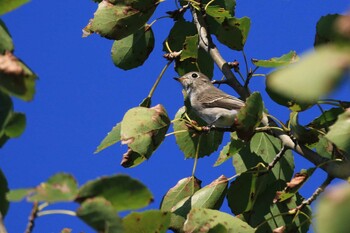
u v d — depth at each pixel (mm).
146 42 14445
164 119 11281
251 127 10562
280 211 11625
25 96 5832
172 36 14500
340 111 10883
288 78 3553
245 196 11766
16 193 5414
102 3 13055
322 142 11898
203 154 13523
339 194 3828
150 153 11102
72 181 5516
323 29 10133
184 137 13500
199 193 11648
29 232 5434
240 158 12508
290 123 10977
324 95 3541
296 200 11602
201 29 13859
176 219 11445
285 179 12109
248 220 11727
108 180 5609
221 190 11664
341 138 8328
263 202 11789
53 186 5480
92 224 5465
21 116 6199
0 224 5742
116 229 5449
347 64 3471
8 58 5867
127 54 14516
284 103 10555
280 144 12547
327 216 3801
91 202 5418
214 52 13383
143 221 7043
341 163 10234
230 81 12734
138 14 12977
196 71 14148
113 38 13016
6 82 5805
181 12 14430
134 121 11180
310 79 3510
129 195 5719
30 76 5840
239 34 12852
